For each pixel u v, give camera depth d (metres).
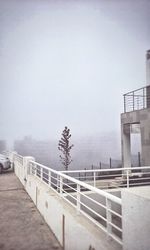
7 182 12.58
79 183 4.43
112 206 8.61
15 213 7.16
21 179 12.43
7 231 5.71
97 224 3.79
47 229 5.86
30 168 10.51
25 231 5.71
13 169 17.97
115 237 3.17
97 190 3.75
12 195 9.60
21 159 13.11
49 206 6.06
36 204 7.86
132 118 14.16
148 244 2.32
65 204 5.16
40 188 7.27
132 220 2.64
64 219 4.74
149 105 13.97
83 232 3.73
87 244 3.59
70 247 4.30
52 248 4.77
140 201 2.48
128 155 15.20
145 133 12.78
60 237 4.96
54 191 6.59
